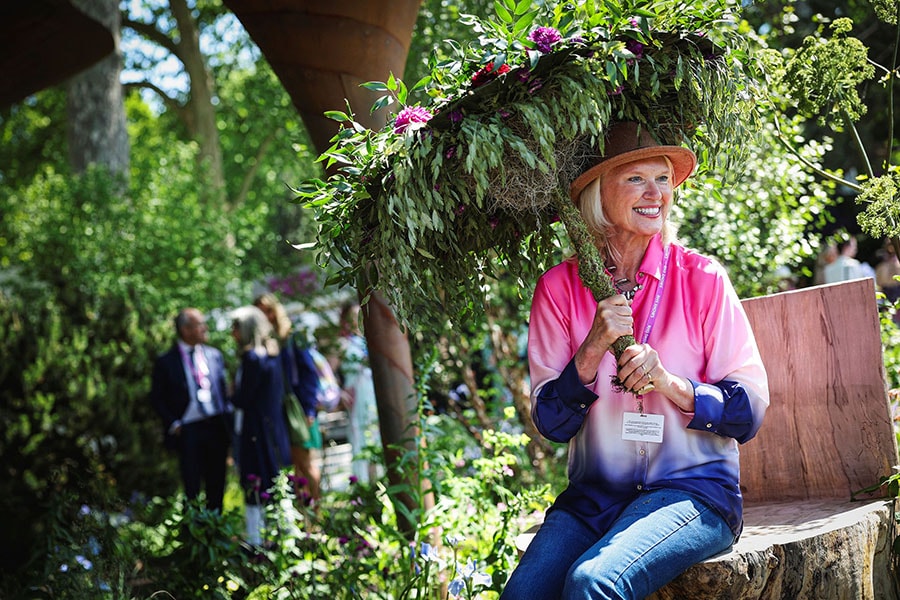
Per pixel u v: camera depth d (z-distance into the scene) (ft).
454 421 17.94
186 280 37.65
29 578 14.43
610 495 8.16
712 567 7.36
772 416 10.19
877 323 9.62
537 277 9.84
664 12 8.25
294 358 21.24
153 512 20.06
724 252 14.16
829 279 21.22
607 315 7.87
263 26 11.95
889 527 8.77
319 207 8.47
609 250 8.66
